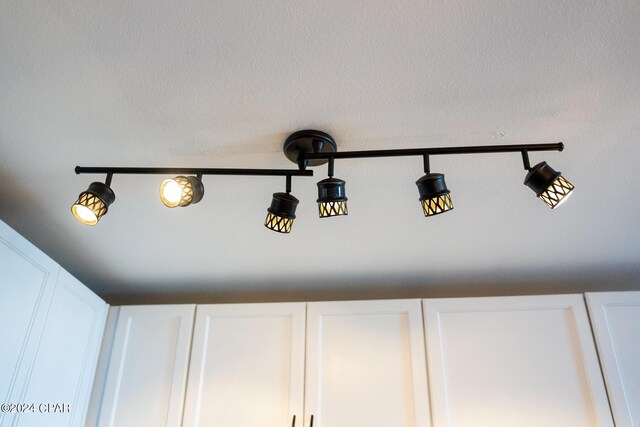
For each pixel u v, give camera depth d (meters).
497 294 2.27
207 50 1.13
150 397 1.98
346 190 1.60
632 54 1.13
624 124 1.32
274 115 1.30
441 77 1.19
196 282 2.22
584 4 1.03
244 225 1.80
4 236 1.50
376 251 1.96
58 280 1.79
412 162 1.47
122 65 1.17
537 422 1.80
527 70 1.17
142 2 1.04
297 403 1.91
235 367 2.01
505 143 1.39
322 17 1.06
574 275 2.12
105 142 1.40
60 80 1.22
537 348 1.92
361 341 2.01
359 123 1.32
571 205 1.67
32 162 1.49
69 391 1.87
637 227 1.79
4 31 1.10
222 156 1.45
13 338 1.54
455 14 1.05
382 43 1.11
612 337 1.89
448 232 1.83
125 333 2.12
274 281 2.20
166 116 1.31
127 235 1.87
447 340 1.97
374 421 1.86
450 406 1.85
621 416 1.75
